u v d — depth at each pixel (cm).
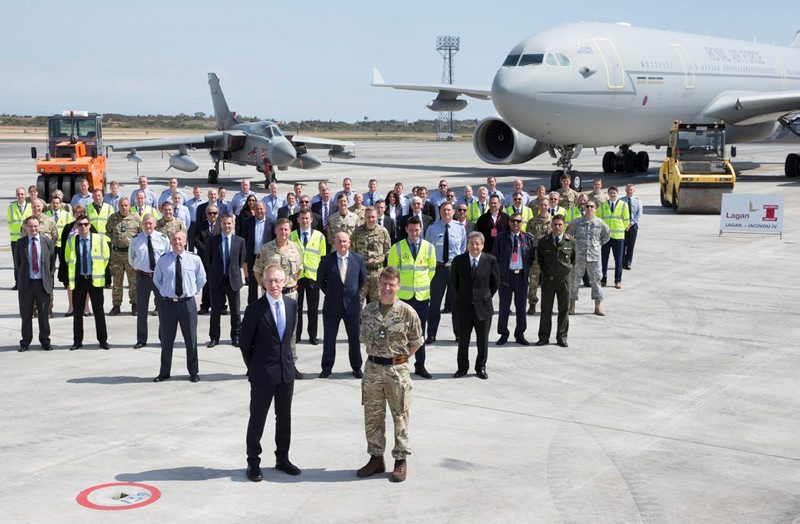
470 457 809
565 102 3253
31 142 11519
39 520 662
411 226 1121
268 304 754
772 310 1480
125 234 1455
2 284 1734
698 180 2800
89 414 929
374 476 766
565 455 814
